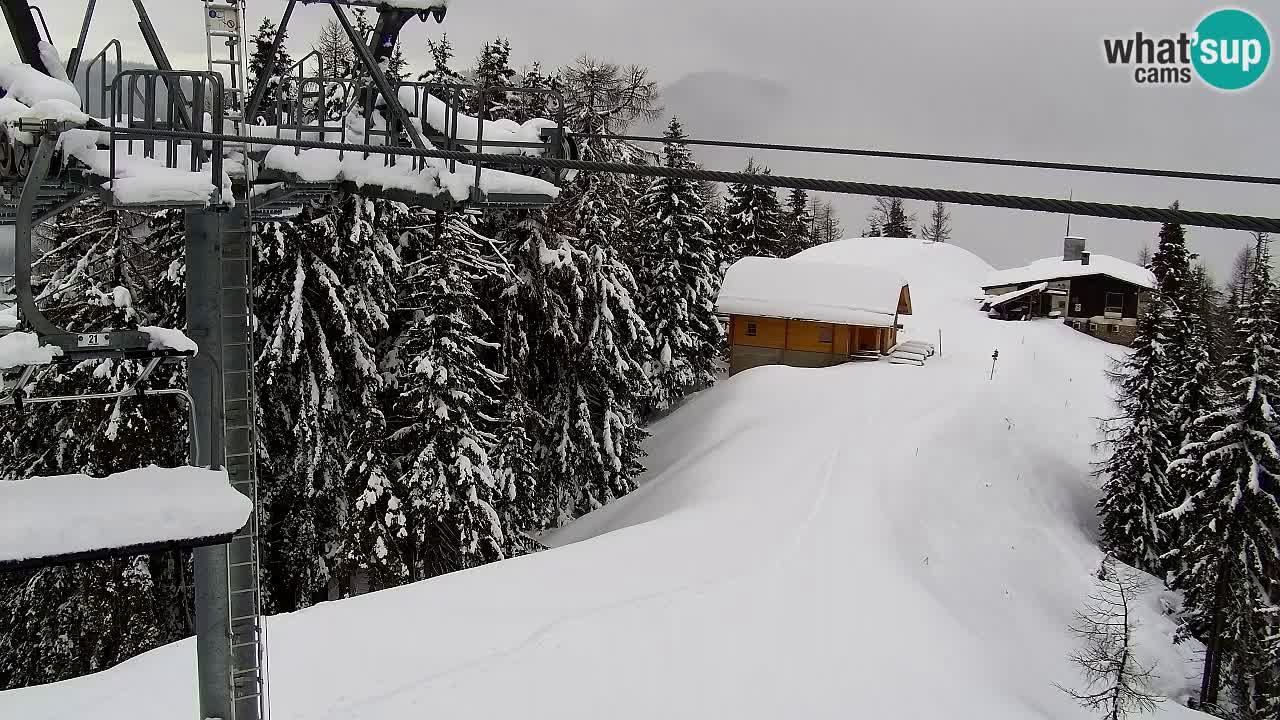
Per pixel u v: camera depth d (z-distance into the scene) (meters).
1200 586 26.48
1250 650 25.11
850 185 4.12
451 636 14.41
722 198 59.12
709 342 44.47
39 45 8.20
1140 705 20.73
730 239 56.16
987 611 23.38
